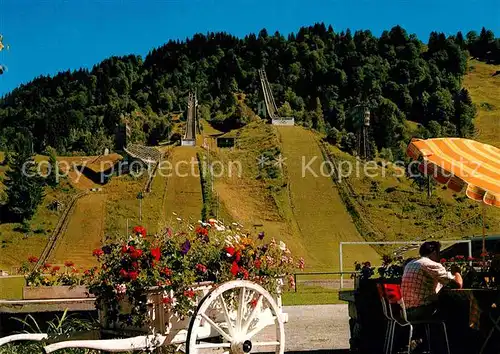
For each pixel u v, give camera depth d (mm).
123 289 9594
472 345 10258
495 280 10914
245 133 197000
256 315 9867
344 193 148250
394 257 12867
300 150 175875
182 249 10070
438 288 10477
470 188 10219
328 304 25969
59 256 115812
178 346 9727
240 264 10625
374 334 11414
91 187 154375
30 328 12516
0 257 114750
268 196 147250
